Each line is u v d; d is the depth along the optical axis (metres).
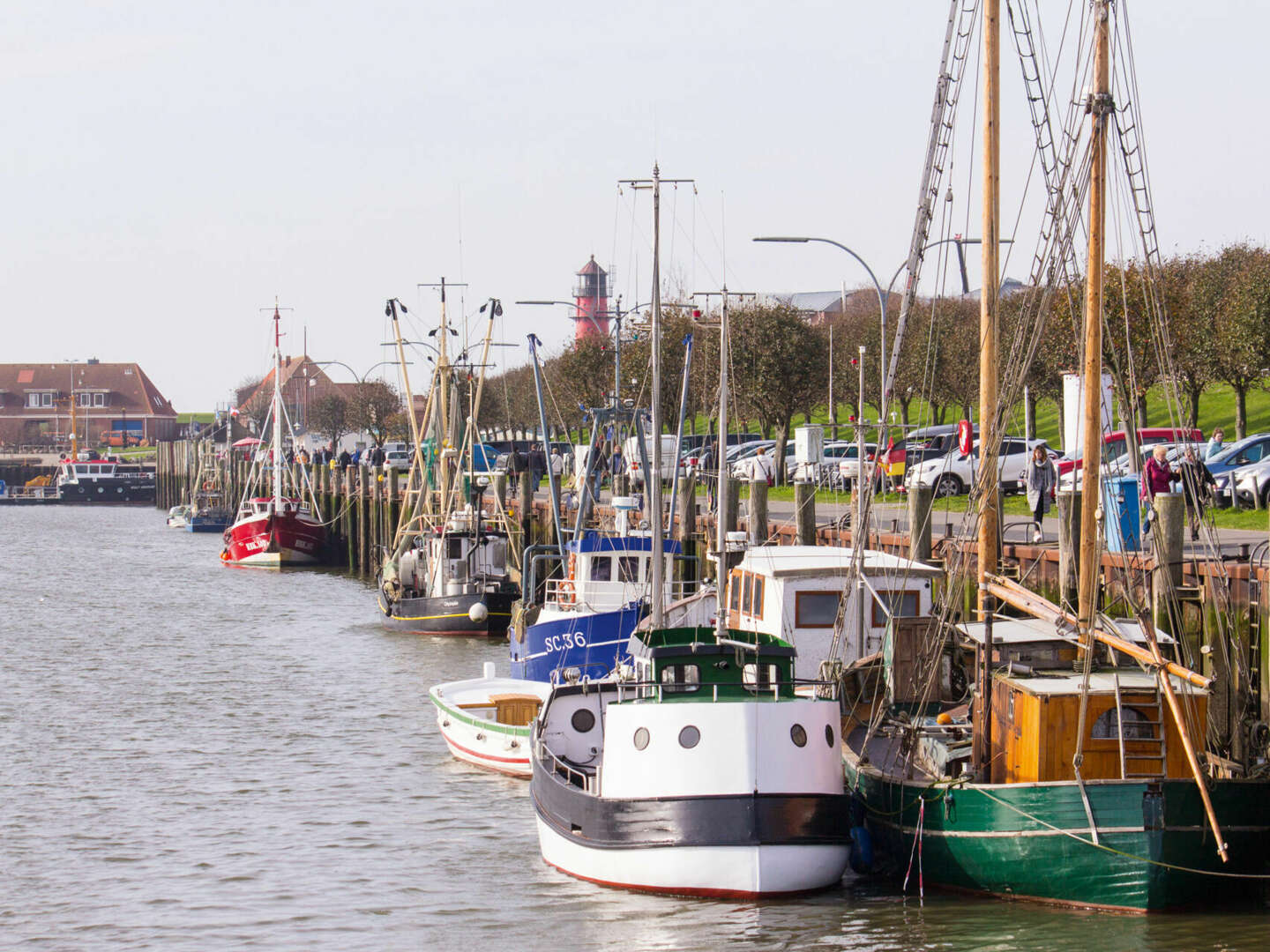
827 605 47.09
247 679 72.00
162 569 140.50
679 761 35.66
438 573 91.75
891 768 38.62
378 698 66.25
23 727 59.91
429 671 74.19
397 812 46.12
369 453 158.50
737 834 35.16
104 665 77.12
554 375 141.25
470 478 93.69
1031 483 58.09
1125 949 30.80
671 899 35.91
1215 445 73.94
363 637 87.69
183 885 38.97
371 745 56.12
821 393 117.50
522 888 37.97
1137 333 72.94
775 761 35.50
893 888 36.34
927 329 105.00
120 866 40.78
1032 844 33.19
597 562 65.19
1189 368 95.56
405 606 89.69
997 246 40.31
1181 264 110.06
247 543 143.38
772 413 113.81
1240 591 41.47
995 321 40.12
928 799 35.16
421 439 103.06
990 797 33.72
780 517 82.38
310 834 43.66
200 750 55.31
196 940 34.81
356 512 137.50
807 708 36.03
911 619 41.62
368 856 41.31
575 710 43.16
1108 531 48.50
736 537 55.53
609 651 61.31
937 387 105.94
